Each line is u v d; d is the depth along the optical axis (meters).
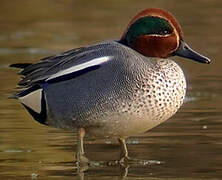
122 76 12.34
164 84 12.33
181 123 15.23
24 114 16.03
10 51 23.64
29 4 31.53
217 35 26.22
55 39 25.48
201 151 13.24
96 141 14.27
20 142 13.94
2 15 29.66
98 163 12.73
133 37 12.80
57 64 12.77
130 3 32.19
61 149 13.55
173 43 12.87
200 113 16.08
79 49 12.95
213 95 17.88
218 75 20.38
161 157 12.94
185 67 21.61
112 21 28.38
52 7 31.31
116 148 13.73
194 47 24.22
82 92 12.52
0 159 12.89
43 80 12.79
